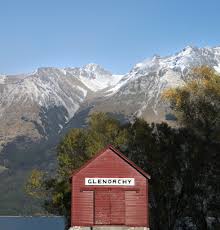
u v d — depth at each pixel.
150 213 68.31
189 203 68.69
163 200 68.88
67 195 70.88
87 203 55.69
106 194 55.72
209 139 68.62
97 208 55.44
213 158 68.38
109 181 55.97
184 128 70.75
